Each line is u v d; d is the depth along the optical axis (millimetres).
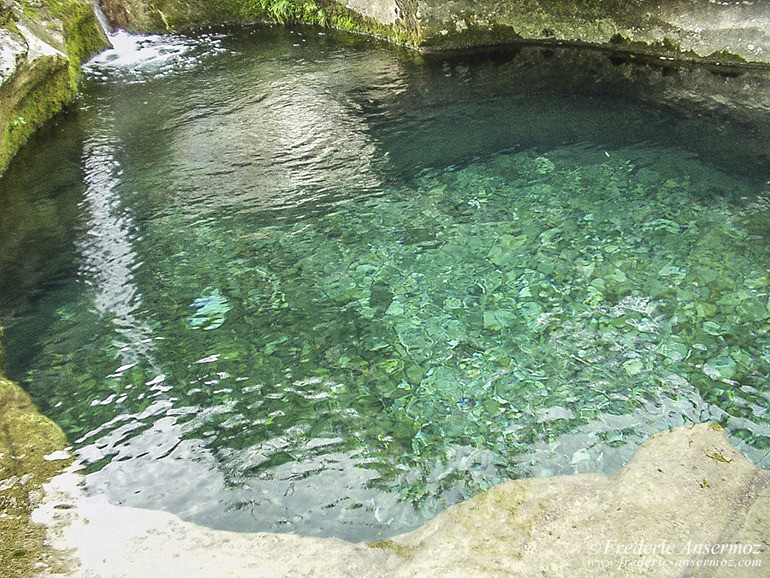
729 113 5762
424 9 7289
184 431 2996
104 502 2617
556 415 3010
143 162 5410
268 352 3461
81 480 2727
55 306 3846
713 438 2682
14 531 2443
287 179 5098
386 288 3914
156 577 2232
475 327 3580
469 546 2250
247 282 4000
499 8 7367
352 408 3094
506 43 7641
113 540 2406
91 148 5660
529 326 3568
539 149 5344
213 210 4734
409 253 4215
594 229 4348
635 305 3678
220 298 3873
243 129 5910
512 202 4688
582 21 7250
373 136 5695
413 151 5418
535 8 7340
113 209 4785
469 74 6910
